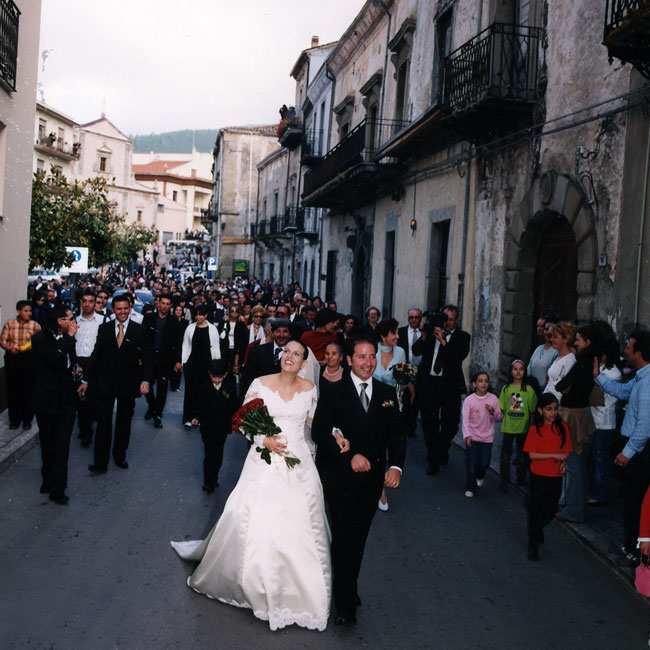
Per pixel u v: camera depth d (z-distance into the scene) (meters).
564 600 5.06
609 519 6.85
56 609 4.54
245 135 59.72
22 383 9.20
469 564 5.68
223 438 7.33
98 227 20.94
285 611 4.45
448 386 8.44
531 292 11.76
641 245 8.17
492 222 12.71
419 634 4.43
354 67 24.55
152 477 7.77
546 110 10.73
